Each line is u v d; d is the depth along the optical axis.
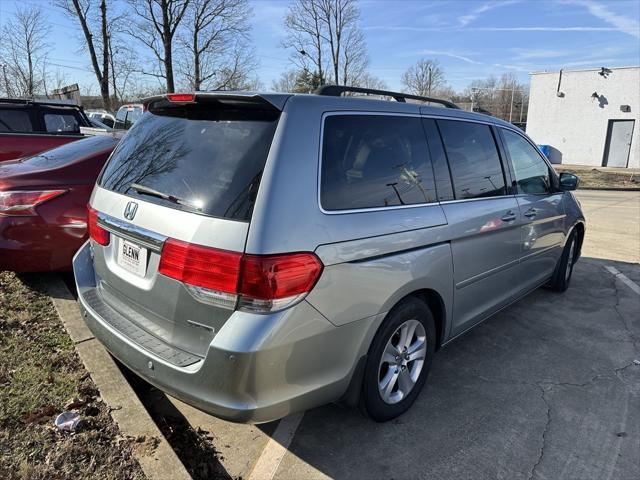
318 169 2.35
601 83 25.53
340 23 39.16
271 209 2.14
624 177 20.47
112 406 2.79
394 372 2.88
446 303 3.16
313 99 2.47
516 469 2.62
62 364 3.21
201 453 2.68
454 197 3.20
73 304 4.10
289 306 2.15
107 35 29.67
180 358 2.28
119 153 3.04
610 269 6.43
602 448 2.80
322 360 2.34
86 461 2.39
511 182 3.92
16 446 2.46
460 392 3.36
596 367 3.76
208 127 2.55
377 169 2.67
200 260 2.17
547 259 4.74
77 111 8.89
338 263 2.32
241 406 2.12
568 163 27.33
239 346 2.06
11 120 8.09
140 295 2.52
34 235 4.18
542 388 3.43
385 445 2.79
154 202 2.47
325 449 2.74
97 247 2.97
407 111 3.01
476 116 3.68
